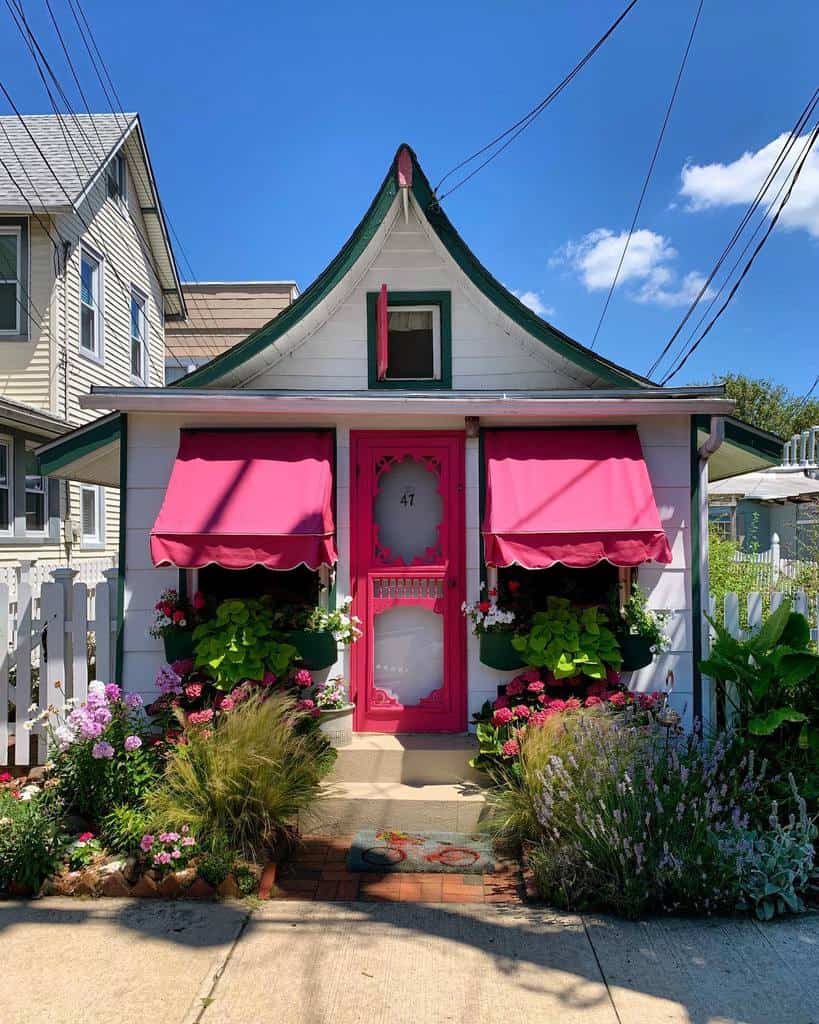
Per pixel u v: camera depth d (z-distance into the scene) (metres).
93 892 4.25
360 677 6.02
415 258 6.92
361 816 5.18
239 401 5.70
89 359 14.26
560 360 6.87
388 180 6.57
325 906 4.16
